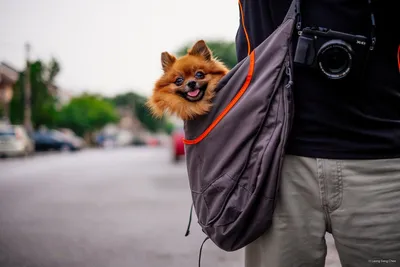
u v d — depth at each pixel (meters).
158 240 4.99
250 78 1.76
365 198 1.62
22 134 23.86
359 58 1.62
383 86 1.67
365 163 1.63
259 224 1.66
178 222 5.97
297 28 1.70
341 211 1.64
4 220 6.21
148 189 9.60
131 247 4.70
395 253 1.60
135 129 103.25
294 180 1.67
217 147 1.76
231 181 1.70
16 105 42.31
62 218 6.32
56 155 28.19
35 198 8.36
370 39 1.64
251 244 1.80
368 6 1.65
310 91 1.68
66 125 60.28
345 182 1.63
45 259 4.29
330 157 1.64
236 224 1.67
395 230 1.60
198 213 1.83
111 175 13.20
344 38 1.63
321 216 1.67
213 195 1.75
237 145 1.70
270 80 1.70
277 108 1.67
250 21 1.89
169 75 2.10
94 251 4.55
